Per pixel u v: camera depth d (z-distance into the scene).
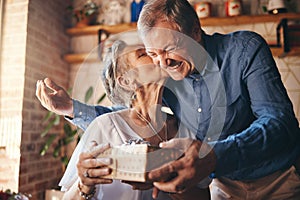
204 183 0.71
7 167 2.10
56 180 2.48
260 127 0.77
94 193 0.68
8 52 2.23
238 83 0.90
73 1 2.83
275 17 2.32
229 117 0.89
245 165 0.72
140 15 0.68
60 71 2.61
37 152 2.28
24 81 2.16
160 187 0.56
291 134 0.80
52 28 2.53
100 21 2.74
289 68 2.36
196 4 2.48
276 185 1.01
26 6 2.23
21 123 2.11
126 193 0.68
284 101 0.84
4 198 1.63
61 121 2.62
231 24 2.46
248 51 0.89
